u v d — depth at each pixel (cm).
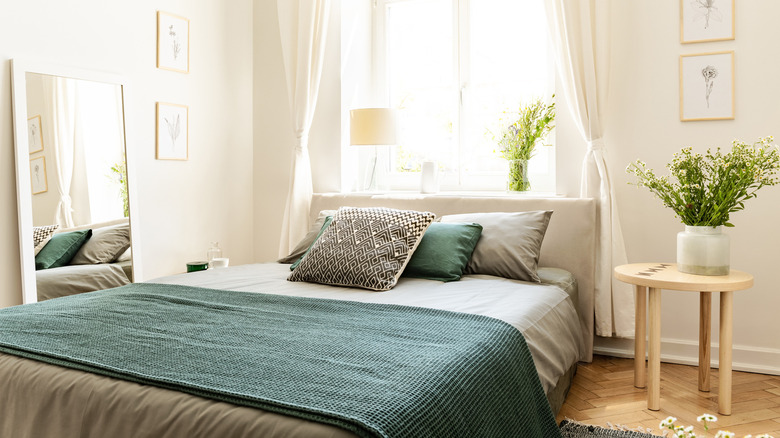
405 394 130
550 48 376
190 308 211
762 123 302
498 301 230
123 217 342
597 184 329
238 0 427
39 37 301
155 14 364
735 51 306
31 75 296
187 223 391
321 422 117
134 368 146
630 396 270
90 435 137
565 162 347
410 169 428
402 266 271
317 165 422
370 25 434
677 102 319
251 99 441
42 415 145
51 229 305
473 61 403
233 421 122
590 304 319
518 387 173
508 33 392
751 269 308
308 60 400
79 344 166
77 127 319
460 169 407
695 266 254
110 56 337
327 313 206
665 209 324
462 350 162
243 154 436
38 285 298
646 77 325
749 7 302
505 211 340
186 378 138
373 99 438
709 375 276
